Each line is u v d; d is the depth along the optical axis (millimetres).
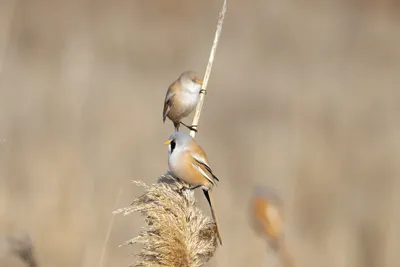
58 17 27125
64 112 15812
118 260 10438
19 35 24344
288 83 24125
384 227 11945
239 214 11195
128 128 16031
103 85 20656
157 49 26141
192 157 6480
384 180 14547
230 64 25875
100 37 26062
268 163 15164
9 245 5953
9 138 15141
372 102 21828
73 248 10273
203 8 31250
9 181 12234
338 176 14102
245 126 19531
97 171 12711
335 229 11883
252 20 31188
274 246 6664
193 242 5504
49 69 21688
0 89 19453
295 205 12875
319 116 18734
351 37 30234
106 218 11117
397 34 30828
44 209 11008
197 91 8703
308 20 31734
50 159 12977
